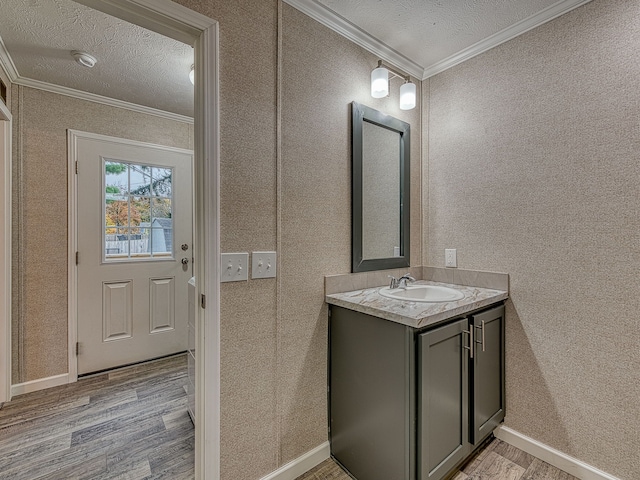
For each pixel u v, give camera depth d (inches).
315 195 62.3
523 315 66.3
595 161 57.1
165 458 64.2
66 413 80.4
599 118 56.6
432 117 83.7
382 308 52.6
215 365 49.5
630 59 53.4
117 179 107.2
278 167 56.7
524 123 66.4
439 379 51.1
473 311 59.7
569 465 59.6
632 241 53.2
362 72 70.8
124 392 91.2
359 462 57.0
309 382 61.1
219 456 50.1
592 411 57.4
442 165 81.4
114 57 79.7
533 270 65.1
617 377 54.7
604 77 56.1
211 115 48.8
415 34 69.9
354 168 68.2
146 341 112.7
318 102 62.7
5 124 84.7
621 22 54.2
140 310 111.4
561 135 61.2
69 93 97.2
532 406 64.9
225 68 50.5
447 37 71.0
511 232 68.4
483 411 61.4
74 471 60.6
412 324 46.5
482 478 58.6
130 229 110.0
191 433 72.4
